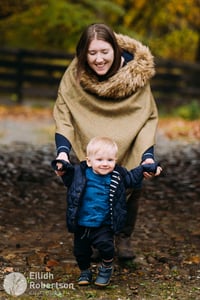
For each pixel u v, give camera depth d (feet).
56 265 16.33
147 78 15.46
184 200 24.66
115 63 15.17
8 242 18.24
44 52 65.10
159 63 67.26
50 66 65.57
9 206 22.57
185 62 67.77
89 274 15.01
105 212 14.14
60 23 57.41
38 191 25.22
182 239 19.13
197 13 69.00
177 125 49.03
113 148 13.99
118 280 15.37
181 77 67.82
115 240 16.69
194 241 18.99
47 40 65.26
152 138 15.31
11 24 59.31
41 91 65.31
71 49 73.15
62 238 18.85
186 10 68.80
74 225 14.03
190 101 66.69
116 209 14.11
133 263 16.58
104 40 14.89
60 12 57.36
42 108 61.62
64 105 15.55
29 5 54.13
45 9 56.54
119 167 14.32
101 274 14.70
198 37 73.72
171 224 20.92
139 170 14.24
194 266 16.56
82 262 14.80
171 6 68.39
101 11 63.82
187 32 73.87
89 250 14.74
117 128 15.29
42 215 21.54
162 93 67.56
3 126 46.70
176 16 73.92
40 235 19.10
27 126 47.34
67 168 13.89
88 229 14.29
